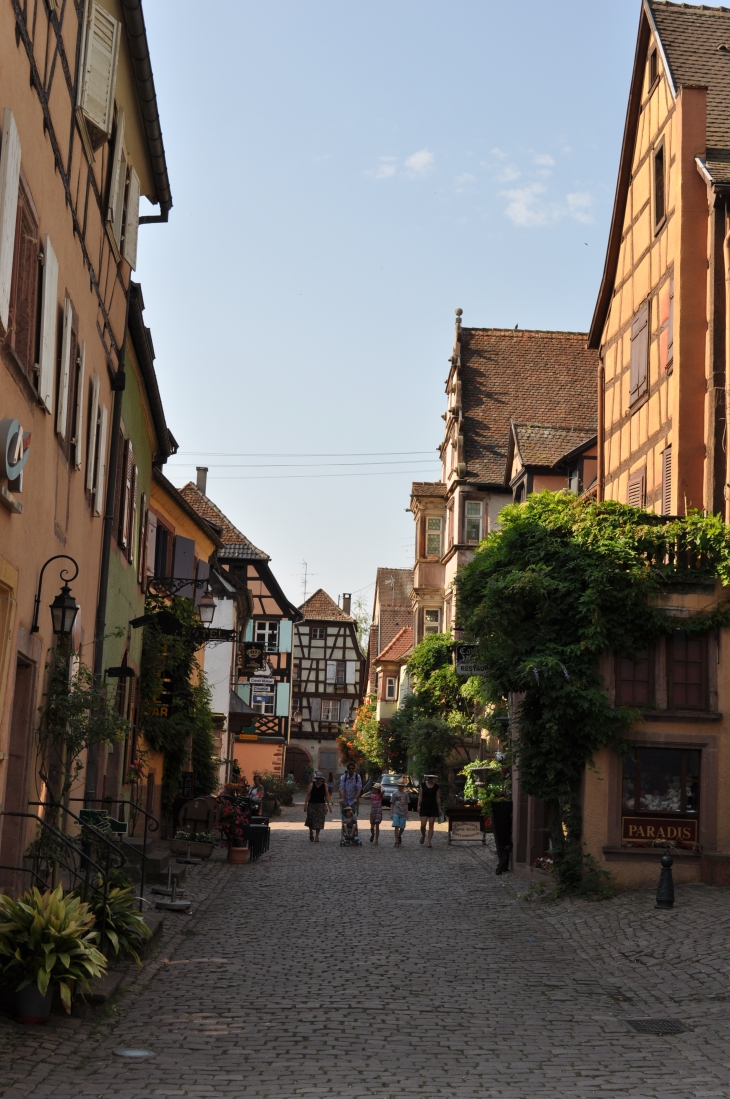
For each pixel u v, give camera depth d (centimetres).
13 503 908
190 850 2216
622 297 2559
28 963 839
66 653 1190
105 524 1586
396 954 1298
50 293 1025
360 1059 830
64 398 1136
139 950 1170
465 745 3978
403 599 7400
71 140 1147
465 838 2841
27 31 897
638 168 2472
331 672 7788
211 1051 837
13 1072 725
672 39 2389
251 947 1306
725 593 1872
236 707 4153
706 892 1697
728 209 2089
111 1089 722
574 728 1822
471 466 4503
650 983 1161
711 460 2050
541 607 1886
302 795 6500
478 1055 855
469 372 4725
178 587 2398
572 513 1933
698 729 1852
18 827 1045
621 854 1809
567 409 4675
